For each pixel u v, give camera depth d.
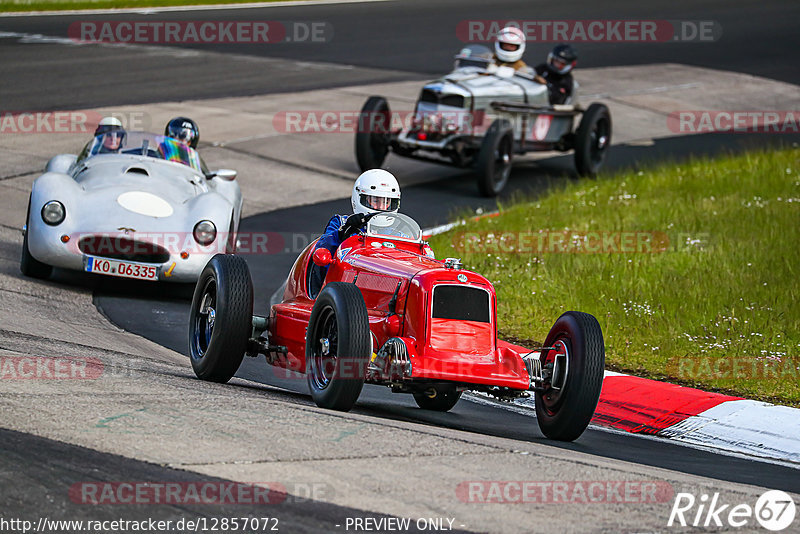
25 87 83.19
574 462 21.39
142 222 39.62
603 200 60.91
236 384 28.62
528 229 53.41
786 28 134.50
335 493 17.72
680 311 39.38
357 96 88.75
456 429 26.12
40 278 41.00
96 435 19.69
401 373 24.33
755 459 26.06
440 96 64.25
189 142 48.44
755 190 62.56
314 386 25.05
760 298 40.72
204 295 28.83
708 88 102.19
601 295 41.28
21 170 60.69
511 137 64.56
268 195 60.94
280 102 85.00
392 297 26.09
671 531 17.55
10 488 16.94
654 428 28.66
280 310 28.83
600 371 24.67
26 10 126.00
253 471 18.41
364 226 28.91
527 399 32.31
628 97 96.25
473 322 25.52
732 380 33.00
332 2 143.88
